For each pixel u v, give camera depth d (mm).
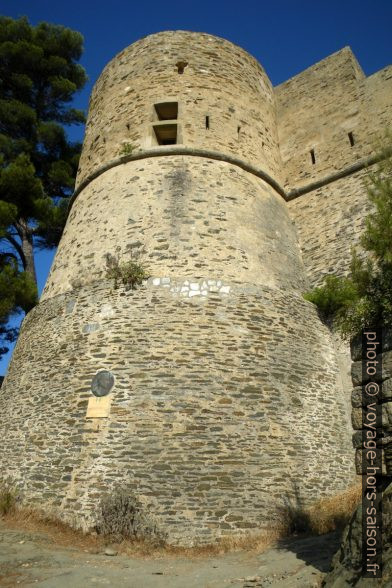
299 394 8203
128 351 7969
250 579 4781
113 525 6398
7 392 9125
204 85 11672
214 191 10172
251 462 7164
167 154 10570
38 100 17312
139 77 11945
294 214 12000
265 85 13461
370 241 5594
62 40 17328
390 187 5996
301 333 8992
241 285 8977
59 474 7223
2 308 12273
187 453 7051
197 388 7590
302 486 7340
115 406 7457
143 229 9469
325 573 4531
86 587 4719
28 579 4961
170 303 8461
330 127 12664
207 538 6457
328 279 9867
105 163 11078
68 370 8195
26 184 14281
